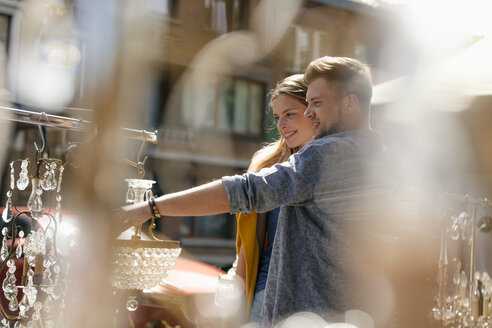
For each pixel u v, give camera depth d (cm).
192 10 1048
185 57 1087
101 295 88
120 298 148
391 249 147
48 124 139
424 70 456
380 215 148
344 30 901
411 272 149
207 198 137
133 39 82
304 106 206
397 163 159
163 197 138
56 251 139
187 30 1038
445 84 415
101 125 85
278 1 1048
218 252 1367
